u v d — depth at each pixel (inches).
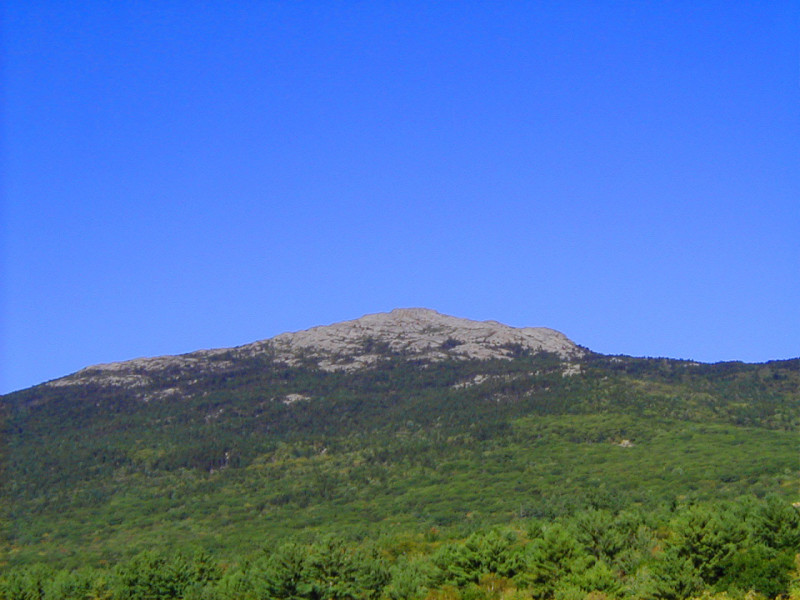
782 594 1849.2
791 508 2247.8
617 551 2369.6
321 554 2320.4
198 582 2470.5
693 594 1927.9
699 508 2143.2
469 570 2331.4
